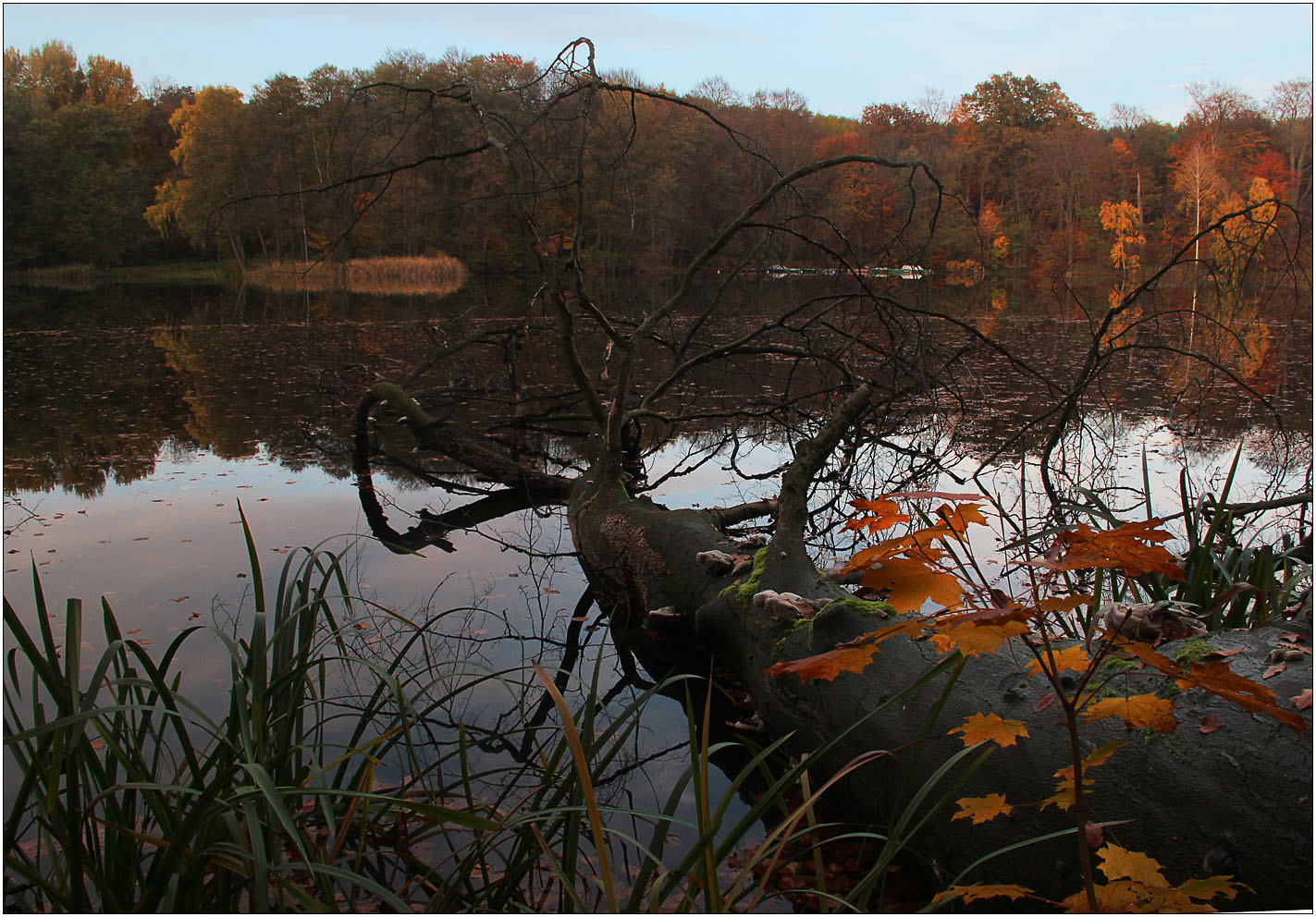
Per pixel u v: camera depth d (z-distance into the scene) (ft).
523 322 24.52
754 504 18.21
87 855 6.15
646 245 89.92
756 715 10.02
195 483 21.21
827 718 8.40
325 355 42.32
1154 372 35.63
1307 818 5.50
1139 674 6.81
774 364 39.45
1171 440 24.16
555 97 15.98
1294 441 23.25
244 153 100.01
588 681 11.33
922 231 47.70
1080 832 4.16
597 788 8.75
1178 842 5.86
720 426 29.22
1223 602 4.01
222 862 5.74
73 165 124.57
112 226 124.67
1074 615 10.75
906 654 8.16
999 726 4.25
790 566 10.70
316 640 12.12
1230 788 5.84
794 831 7.99
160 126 160.97
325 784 6.56
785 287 86.48
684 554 12.78
